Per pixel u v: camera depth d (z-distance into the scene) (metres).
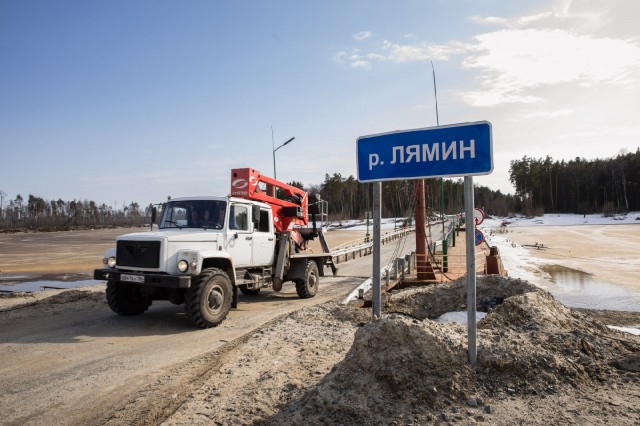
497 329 5.20
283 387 4.48
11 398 4.53
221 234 8.76
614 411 3.55
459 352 4.12
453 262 19.30
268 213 10.38
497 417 3.48
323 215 13.41
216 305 7.96
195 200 9.30
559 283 16.92
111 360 5.85
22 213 120.88
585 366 4.37
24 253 32.75
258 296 11.65
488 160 4.18
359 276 16.20
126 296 8.64
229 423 3.71
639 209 99.19
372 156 5.02
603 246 33.69
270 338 6.58
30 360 5.85
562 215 101.44
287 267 10.91
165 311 9.38
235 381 4.79
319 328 7.20
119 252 8.16
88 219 126.62
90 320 8.41
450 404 3.67
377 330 4.20
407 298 9.13
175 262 7.81
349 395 3.72
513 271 20.38
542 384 4.00
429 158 4.58
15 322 8.26
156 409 4.15
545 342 4.76
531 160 120.25
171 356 6.04
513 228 68.69
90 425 3.89
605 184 106.38
